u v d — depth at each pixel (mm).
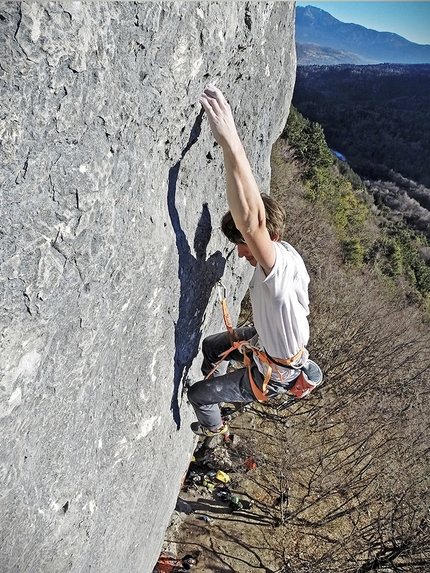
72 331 1713
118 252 1837
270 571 7133
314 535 7914
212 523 7441
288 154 27531
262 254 2145
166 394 2770
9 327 1410
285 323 2324
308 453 9992
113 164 1646
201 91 2188
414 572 8133
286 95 4398
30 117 1250
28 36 1150
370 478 9641
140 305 2189
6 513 1660
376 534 8664
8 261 1338
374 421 11414
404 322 17438
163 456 2994
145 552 3172
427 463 10312
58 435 1829
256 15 2699
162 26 1667
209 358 3188
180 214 2441
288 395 10766
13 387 1490
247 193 2016
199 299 2918
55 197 1418
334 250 22672
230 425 9734
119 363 2186
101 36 1381
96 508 2254
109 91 1504
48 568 2008
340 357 13312
